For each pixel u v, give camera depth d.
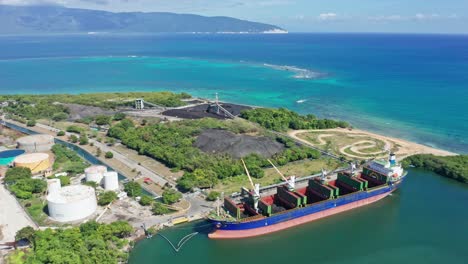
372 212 126.56
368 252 104.12
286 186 125.62
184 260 98.56
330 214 124.25
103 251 90.56
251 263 99.31
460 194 137.12
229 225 107.44
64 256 86.44
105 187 130.75
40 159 147.50
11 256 91.88
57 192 116.44
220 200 125.06
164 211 116.00
